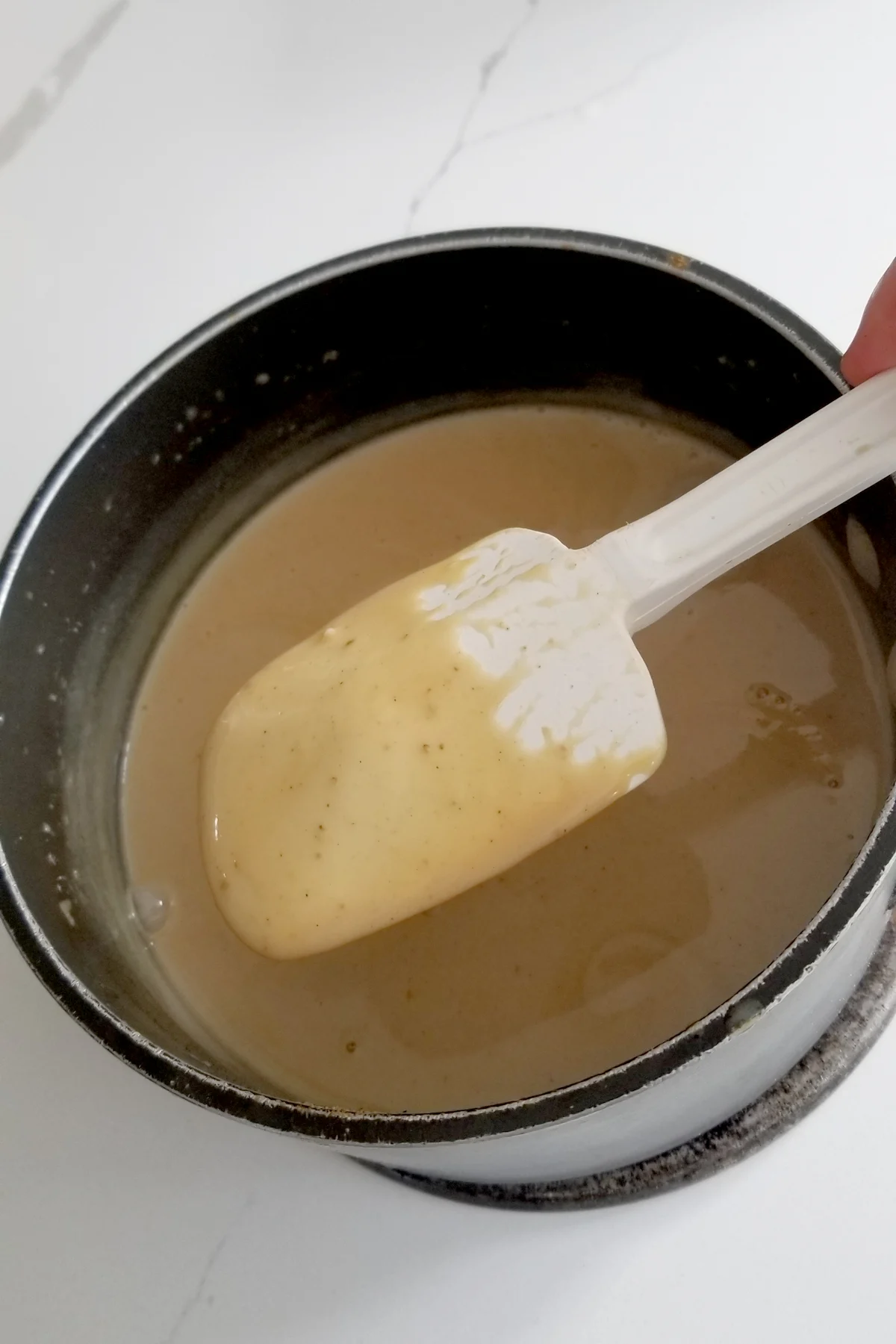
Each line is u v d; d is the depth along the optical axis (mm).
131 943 419
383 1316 376
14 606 398
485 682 373
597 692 372
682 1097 351
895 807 330
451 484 463
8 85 503
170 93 494
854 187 447
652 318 418
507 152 468
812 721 413
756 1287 368
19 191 492
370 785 372
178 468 437
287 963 416
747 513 370
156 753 450
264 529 465
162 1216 389
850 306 436
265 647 454
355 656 382
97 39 502
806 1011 357
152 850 439
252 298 412
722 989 394
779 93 461
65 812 415
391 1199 385
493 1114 323
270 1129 330
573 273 412
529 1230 379
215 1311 381
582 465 458
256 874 378
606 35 475
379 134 477
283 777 380
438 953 409
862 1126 377
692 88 466
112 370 466
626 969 400
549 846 413
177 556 452
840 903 324
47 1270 388
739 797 410
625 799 415
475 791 370
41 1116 401
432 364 449
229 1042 409
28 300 478
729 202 451
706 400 436
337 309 422
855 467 365
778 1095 383
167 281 472
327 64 487
